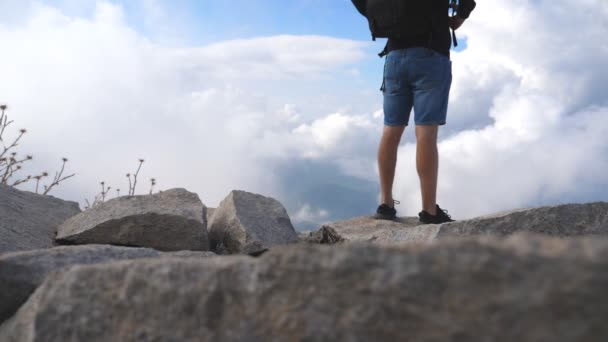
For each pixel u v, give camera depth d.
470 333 0.90
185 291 1.18
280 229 3.59
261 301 1.10
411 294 0.96
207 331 1.13
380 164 4.03
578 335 0.82
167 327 1.17
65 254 2.04
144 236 3.20
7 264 1.86
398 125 3.90
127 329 1.21
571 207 3.05
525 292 0.88
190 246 3.24
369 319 0.98
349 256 1.05
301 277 1.07
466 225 3.02
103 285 1.29
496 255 0.93
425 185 3.72
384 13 3.69
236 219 3.49
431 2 3.62
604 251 0.87
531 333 0.85
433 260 0.97
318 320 1.02
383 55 3.99
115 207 3.42
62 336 1.27
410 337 0.94
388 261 1.01
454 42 3.89
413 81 3.74
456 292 0.93
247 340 1.08
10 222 3.30
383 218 4.03
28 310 1.59
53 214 3.81
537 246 0.95
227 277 1.15
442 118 3.72
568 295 0.84
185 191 3.75
